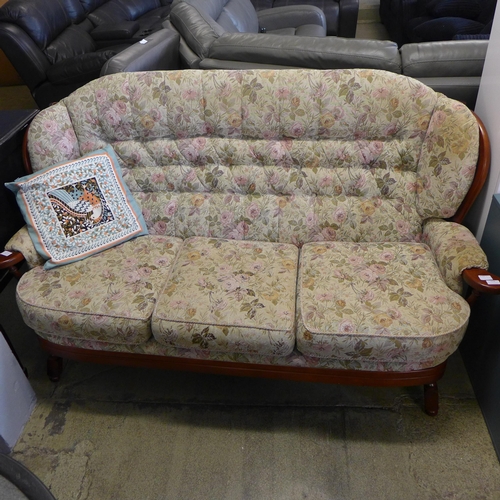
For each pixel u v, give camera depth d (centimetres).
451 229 162
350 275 157
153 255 173
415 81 162
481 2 327
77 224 170
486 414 158
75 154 182
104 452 156
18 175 189
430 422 160
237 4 328
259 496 143
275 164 176
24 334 201
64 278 163
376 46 189
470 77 181
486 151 154
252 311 146
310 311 144
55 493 146
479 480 143
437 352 140
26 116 193
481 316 162
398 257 164
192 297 152
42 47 310
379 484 144
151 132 177
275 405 169
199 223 182
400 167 170
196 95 169
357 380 152
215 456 154
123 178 184
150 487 146
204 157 178
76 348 163
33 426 165
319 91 164
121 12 394
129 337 151
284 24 372
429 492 141
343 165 172
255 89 166
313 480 146
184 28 230
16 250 164
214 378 179
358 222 174
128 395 174
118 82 174
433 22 327
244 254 171
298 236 178
